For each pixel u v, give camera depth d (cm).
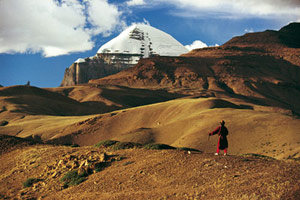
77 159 2345
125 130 13062
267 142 7388
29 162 2661
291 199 1202
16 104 19812
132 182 1775
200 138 8356
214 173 1652
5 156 3097
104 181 1888
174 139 9431
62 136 12850
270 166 1627
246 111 10131
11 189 2188
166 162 1942
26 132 13812
